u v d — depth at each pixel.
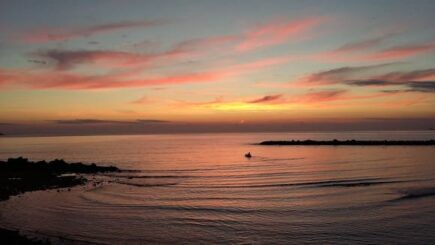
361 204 32.97
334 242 23.08
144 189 42.31
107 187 43.62
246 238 24.06
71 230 25.62
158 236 24.48
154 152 116.44
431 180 47.38
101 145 174.00
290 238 23.94
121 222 27.75
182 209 31.98
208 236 24.48
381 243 22.80
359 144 140.50
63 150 131.50
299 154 100.62
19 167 59.62
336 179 49.16
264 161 80.19
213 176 54.25
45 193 39.06
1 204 33.44
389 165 67.00
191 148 141.88
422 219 27.78
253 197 37.12
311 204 33.50
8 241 21.75
